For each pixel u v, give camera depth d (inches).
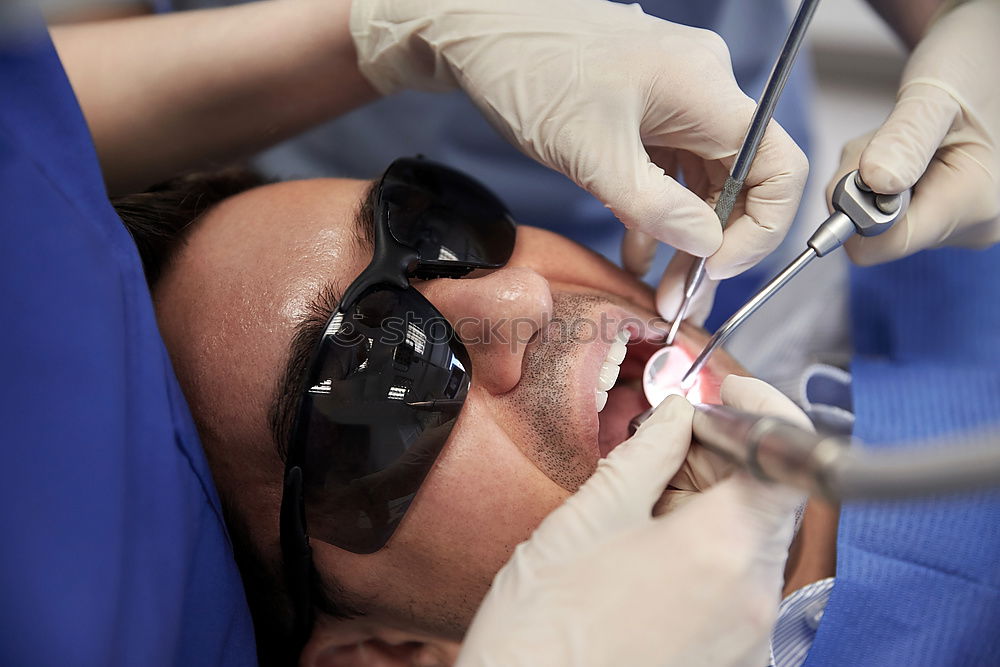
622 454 32.4
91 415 30.4
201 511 36.0
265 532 40.3
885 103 89.6
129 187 53.6
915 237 41.4
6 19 30.3
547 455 37.1
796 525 35.7
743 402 32.1
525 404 37.4
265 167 67.2
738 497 28.5
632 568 29.1
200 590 36.0
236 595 38.0
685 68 39.3
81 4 57.6
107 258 33.1
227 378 37.8
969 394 46.5
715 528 28.4
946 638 39.2
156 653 31.3
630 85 39.0
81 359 30.7
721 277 41.4
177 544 33.1
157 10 59.9
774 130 39.4
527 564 31.2
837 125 89.0
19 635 27.5
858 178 36.0
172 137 51.9
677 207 38.4
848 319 56.4
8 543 27.9
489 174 65.2
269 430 37.5
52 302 30.7
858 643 40.1
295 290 37.4
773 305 60.3
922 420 46.5
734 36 62.2
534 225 67.2
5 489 28.4
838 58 90.0
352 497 36.7
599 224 67.1
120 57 50.8
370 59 47.5
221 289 38.6
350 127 65.7
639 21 42.0
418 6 43.7
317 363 35.7
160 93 50.2
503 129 43.6
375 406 35.6
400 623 41.2
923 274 51.7
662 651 28.5
